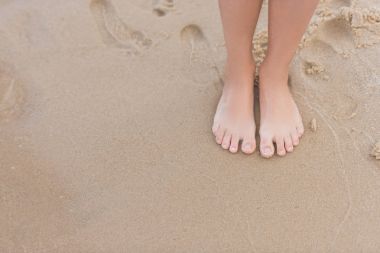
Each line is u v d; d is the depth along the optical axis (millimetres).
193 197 1174
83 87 1354
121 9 1498
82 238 1121
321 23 1440
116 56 1413
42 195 1178
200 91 1348
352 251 1104
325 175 1205
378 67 1388
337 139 1261
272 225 1136
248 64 1234
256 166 1221
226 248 1108
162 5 1508
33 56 1410
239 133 1247
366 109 1311
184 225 1137
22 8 1503
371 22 1457
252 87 1275
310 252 1103
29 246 1111
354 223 1139
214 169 1215
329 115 1301
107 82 1364
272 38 1170
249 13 1126
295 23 1115
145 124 1288
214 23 1473
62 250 1107
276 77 1238
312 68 1376
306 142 1256
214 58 1407
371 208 1158
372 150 1238
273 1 1102
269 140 1234
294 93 1337
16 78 1365
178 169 1215
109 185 1192
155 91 1348
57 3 1517
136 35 1455
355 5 1486
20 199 1172
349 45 1425
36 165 1222
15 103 1320
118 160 1229
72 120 1296
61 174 1209
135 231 1130
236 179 1200
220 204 1163
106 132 1274
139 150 1245
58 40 1443
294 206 1160
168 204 1164
